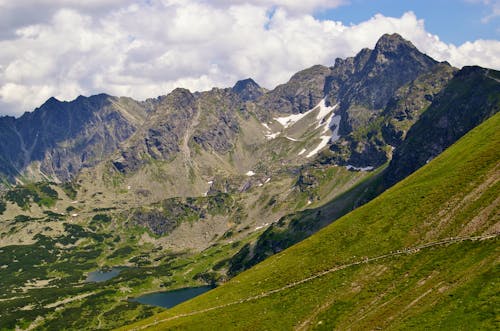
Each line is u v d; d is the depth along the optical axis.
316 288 143.38
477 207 133.38
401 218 153.75
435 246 129.62
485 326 90.06
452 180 154.12
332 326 120.94
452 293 106.00
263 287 163.25
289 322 132.25
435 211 144.25
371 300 123.06
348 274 141.12
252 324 139.00
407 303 112.81
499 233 118.31
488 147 160.62
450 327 95.00
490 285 100.88
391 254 138.50
